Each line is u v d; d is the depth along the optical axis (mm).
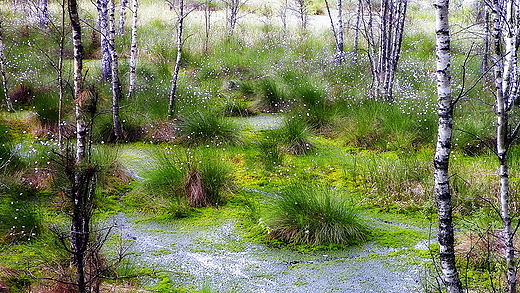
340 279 5660
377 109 11234
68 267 5281
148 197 7676
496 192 7539
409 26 22359
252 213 7258
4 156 8125
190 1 27141
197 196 7629
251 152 9891
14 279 5262
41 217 6695
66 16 20156
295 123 10469
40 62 14922
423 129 10531
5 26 18266
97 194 7453
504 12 7926
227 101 12812
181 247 6355
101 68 14766
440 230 4652
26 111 11953
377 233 6793
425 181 7965
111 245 6281
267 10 29172
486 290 5281
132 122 10703
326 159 9531
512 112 8734
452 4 18688
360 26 20172
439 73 4477
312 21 25781
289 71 14836
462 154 9594
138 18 23438
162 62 16406
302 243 6492
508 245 4566
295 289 5453
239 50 18500
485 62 13898
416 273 5773
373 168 8672
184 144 10258
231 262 6020
